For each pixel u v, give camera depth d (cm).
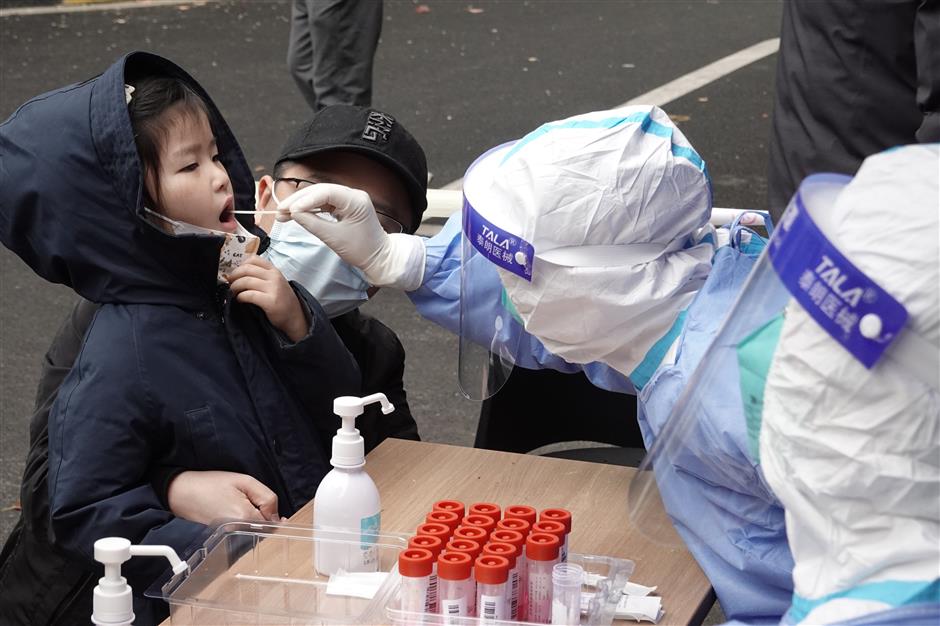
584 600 145
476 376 198
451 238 205
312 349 195
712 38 896
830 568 110
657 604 151
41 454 194
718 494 153
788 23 238
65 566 188
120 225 183
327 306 221
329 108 232
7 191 186
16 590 194
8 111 717
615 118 168
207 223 188
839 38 225
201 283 191
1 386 387
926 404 102
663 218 162
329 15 486
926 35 206
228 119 674
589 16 968
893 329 99
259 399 193
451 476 191
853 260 102
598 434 241
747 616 154
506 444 239
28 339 421
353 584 151
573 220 159
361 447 162
